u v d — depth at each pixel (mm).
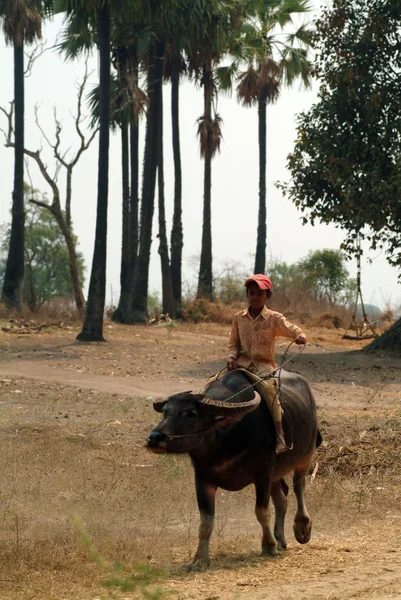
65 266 70312
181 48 32875
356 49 25688
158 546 8266
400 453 12398
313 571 6977
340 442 13078
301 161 26703
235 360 8086
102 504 9859
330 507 10055
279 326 7918
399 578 6398
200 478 7438
